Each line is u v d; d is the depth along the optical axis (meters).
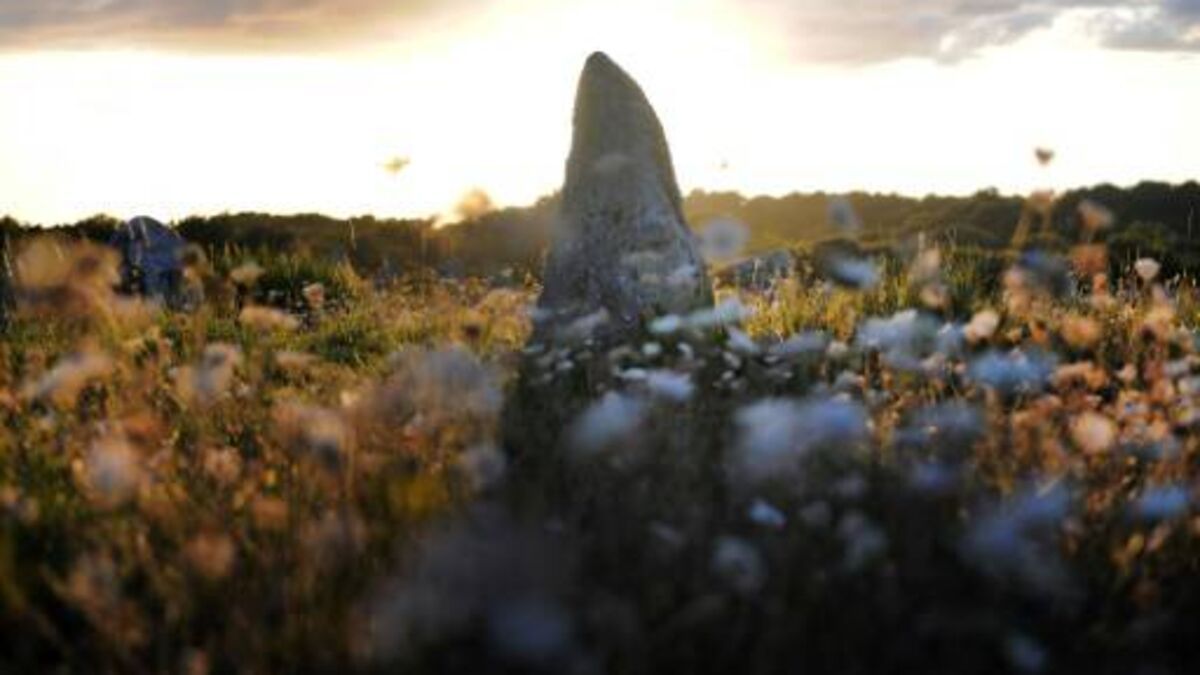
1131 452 3.55
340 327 6.35
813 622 2.38
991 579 2.56
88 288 3.71
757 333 5.13
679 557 2.54
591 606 2.30
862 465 3.18
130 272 7.74
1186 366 4.05
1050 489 2.98
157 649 2.44
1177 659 2.56
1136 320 5.09
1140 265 5.21
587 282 4.84
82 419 3.89
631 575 2.49
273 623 2.50
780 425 2.90
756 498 2.81
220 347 4.07
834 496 2.95
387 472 3.03
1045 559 2.67
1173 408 3.86
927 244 5.85
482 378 3.49
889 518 2.81
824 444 3.14
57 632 2.58
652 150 5.08
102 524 2.87
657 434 3.18
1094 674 2.46
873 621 2.39
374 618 2.36
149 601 2.60
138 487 2.97
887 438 3.42
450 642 2.22
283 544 2.72
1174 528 3.02
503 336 5.11
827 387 3.88
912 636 2.35
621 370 4.21
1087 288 6.12
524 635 2.07
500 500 2.79
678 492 2.88
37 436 3.60
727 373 3.84
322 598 2.51
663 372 3.47
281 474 3.23
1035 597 2.60
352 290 7.90
